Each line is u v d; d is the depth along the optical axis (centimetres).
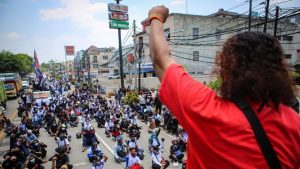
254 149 73
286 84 81
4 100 2825
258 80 77
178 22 3089
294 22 3225
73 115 2034
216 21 3241
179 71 88
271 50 81
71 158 1332
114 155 1285
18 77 4222
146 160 1269
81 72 7169
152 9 108
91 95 3259
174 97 84
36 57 3778
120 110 2277
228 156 75
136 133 1623
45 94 2862
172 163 1238
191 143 85
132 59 3481
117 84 4900
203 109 79
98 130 1881
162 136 1648
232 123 75
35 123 1958
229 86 81
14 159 1038
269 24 2234
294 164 80
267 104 78
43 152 1349
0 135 1838
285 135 77
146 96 2517
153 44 98
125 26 2978
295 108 100
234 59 81
